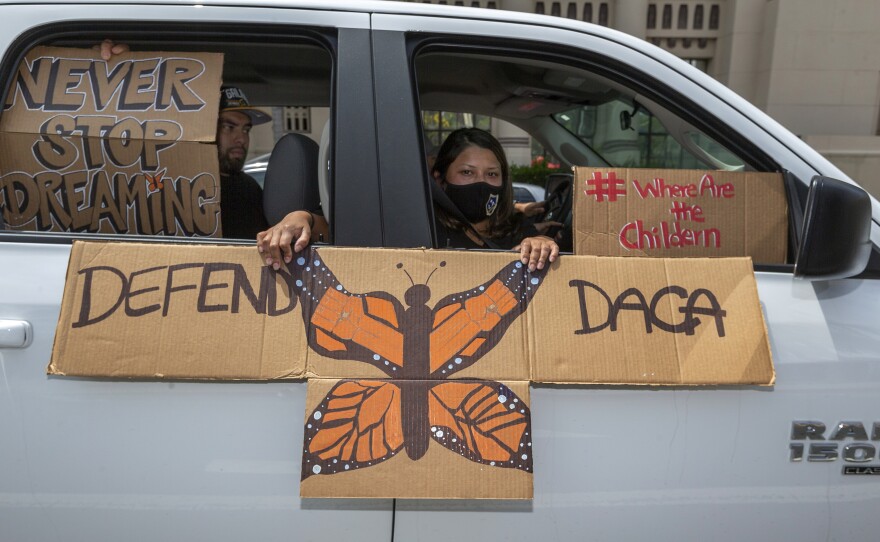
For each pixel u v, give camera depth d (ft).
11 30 4.72
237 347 4.28
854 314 4.75
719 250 4.85
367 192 4.70
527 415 4.32
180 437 4.32
